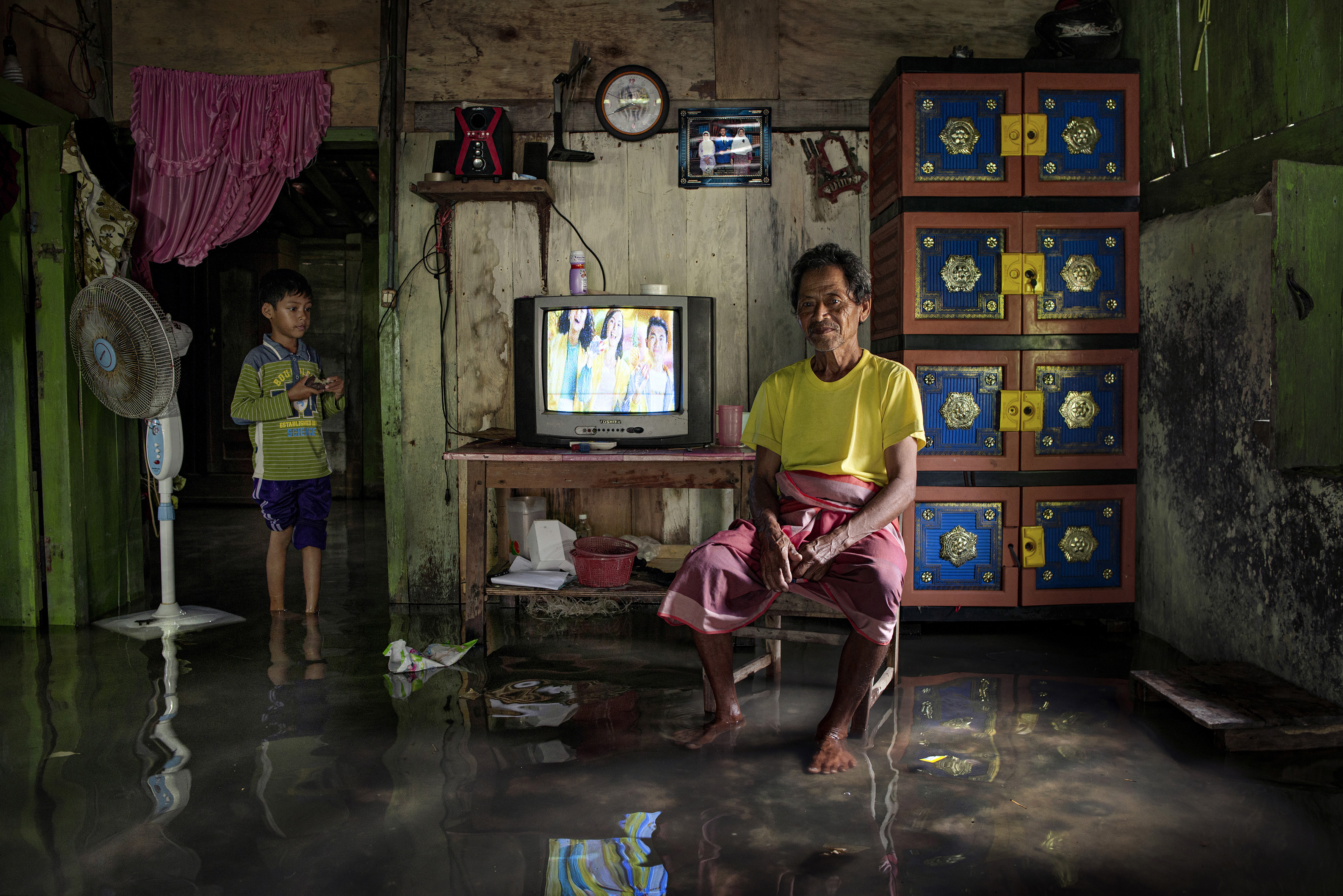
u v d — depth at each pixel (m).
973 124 3.39
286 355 3.73
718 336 3.94
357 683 2.84
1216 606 3.01
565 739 2.37
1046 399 3.45
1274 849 1.79
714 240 3.93
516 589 3.25
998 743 2.35
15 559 3.56
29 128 3.53
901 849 1.78
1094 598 3.49
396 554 3.94
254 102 3.82
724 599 2.38
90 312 3.38
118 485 3.92
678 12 3.88
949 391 3.44
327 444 7.89
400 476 3.93
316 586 3.79
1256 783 2.11
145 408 3.46
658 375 3.41
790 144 3.90
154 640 3.39
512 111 3.89
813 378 2.55
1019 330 3.42
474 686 2.81
